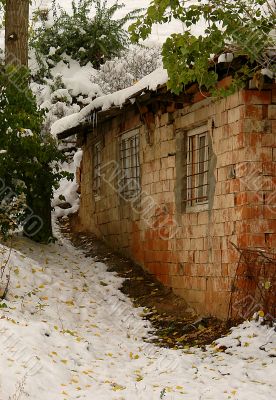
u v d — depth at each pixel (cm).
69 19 2228
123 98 1220
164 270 1224
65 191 1875
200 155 1148
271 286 961
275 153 1006
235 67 967
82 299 1157
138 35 908
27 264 1206
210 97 1083
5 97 1303
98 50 2189
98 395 740
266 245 991
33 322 929
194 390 778
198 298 1108
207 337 990
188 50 885
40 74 2152
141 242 1318
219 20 928
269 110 1007
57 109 1972
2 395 686
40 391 723
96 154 1603
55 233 1644
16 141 1291
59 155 1409
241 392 765
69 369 815
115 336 1020
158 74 1087
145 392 763
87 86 2056
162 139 1235
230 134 1032
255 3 949
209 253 1080
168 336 1035
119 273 1318
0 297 1020
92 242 1528
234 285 1000
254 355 886
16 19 1448
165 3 882
